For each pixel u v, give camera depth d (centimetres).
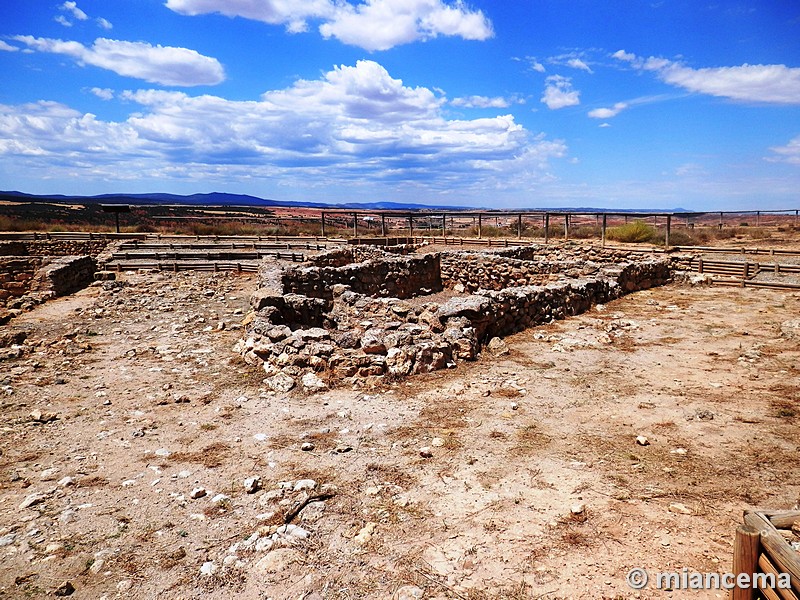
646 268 1661
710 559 333
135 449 506
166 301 1323
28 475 454
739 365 785
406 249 2317
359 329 888
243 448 508
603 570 325
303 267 1280
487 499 413
